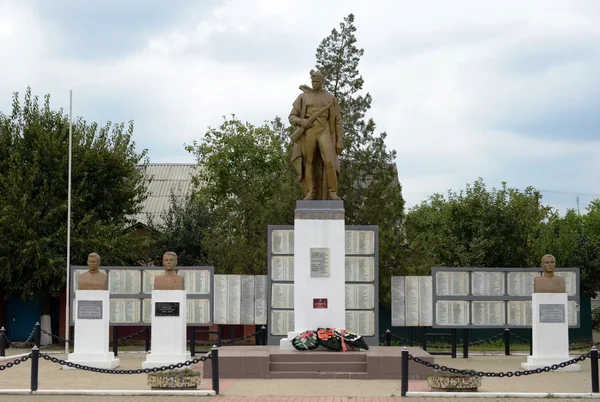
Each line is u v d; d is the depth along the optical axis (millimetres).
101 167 35719
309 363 20328
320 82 23250
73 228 34406
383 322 33062
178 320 22328
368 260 24578
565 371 21984
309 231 22469
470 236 41000
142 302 26047
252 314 26297
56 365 23438
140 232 39469
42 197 33875
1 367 17484
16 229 32969
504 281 26031
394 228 32031
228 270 33125
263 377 19953
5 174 35469
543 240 39156
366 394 17219
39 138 34500
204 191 45250
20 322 36688
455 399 16562
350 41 33000
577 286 25859
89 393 17375
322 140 23016
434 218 44844
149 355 22156
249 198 34250
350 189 31781
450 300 26031
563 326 22312
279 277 24688
